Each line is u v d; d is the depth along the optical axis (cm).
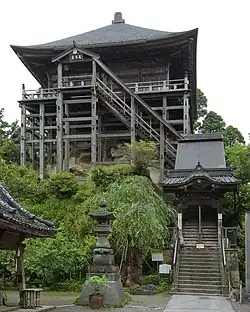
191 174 2702
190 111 4584
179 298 1892
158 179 3512
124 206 2355
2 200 1441
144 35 4266
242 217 3056
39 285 2245
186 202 2762
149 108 3688
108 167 3262
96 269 1712
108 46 4056
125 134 3844
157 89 3962
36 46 4225
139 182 2567
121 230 2269
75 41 4312
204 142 3155
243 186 3238
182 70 4484
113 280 1681
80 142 4272
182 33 3844
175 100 4200
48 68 4478
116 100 3866
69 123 4050
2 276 2288
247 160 3353
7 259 2262
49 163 4288
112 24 4981
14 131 4747
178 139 3378
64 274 2278
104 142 4178
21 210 1492
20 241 1515
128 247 2339
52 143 4369
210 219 2948
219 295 2009
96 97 3862
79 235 2528
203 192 2722
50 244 2305
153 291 2083
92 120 3797
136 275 2308
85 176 3741
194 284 2116
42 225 1489
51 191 3219
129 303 1717
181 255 2369
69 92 3922
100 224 1792
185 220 2958
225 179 2684
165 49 4081
